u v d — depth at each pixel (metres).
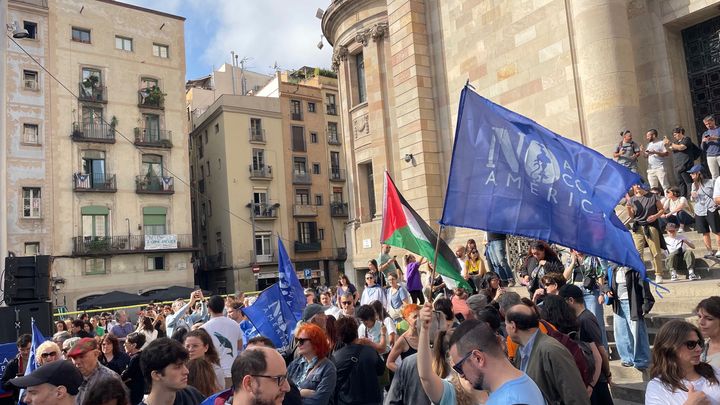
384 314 8.07
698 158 12.37
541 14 14.45
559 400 4.00
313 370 5.30
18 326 10.54
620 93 12.11
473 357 3.02
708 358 4.03
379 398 5.75
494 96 15.80
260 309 8.09
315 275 49.47
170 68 43.06
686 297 8.61
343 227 52.41
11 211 34.84
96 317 19.05
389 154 20.58
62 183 36.94
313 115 52.41
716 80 12.37
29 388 3.65
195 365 5.16
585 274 8.02
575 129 13.48
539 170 4.80
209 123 49.62
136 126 40.69
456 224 4.47
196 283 49.97
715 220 9.52
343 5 22.34
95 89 38.97
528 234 4.59
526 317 4.27
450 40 17.47
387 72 20.81
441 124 17.78
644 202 9.72
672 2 12.59
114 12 40.81
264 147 48.66
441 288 12.20
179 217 41.72
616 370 7.59
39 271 10.98
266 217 47.34
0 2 13.17
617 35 12.30
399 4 18.69
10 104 35.47
